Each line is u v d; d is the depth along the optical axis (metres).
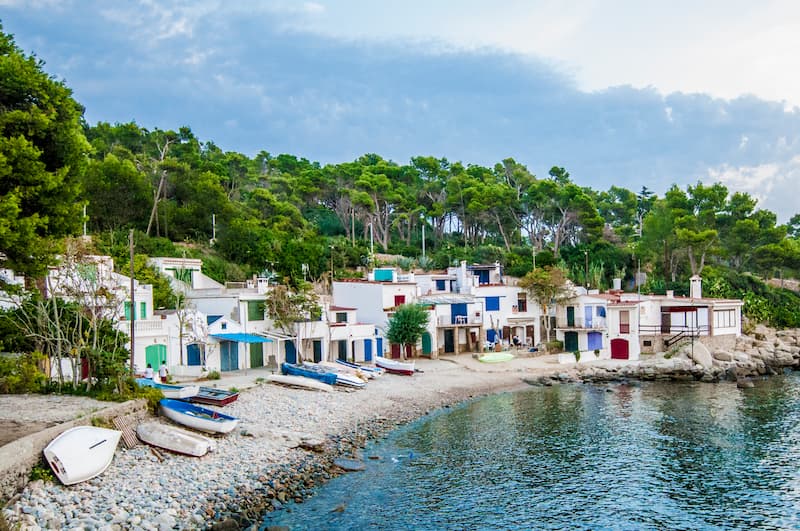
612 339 75.38
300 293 61.44
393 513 29.38
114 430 29.75
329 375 53.06
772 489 32.97
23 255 33.72
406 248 132.38
